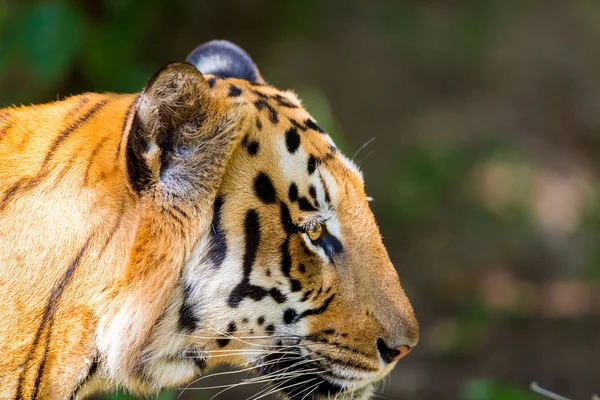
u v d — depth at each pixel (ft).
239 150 19.88
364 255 21.12
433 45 84.64
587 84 84.69
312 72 75.00
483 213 62.85
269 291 20.21
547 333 46.42
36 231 18.76
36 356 18.62
